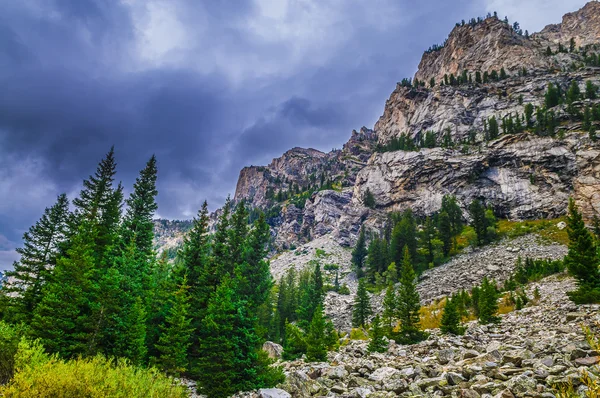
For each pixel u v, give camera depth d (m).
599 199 94.19
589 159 102.75
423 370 13.65
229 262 32.75
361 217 160.25
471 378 11.37
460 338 22.89
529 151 121.56
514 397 8.55
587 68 166.62
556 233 85.81
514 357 11.93
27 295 30.08
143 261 32.00
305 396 13.43
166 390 11.16
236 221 35.25
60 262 23.09
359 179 176.62
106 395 8.85
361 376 15.71
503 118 149.38
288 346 31.42
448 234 94.06
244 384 18.86
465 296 46.81
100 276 26.25
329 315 79.12
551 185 110.56
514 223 106.19
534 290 44.84
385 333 31.22
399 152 164.25
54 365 9.86
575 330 17.34
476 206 96.81
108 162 40.59
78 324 21.84
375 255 110.25
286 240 190.38
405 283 31.34
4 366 11.31
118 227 37.97
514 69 194.38
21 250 33.19
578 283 29.33
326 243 160.38
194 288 27.84
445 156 142.00
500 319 30.06
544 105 144.62
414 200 141.75
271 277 35.00
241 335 20.28
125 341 21.31
